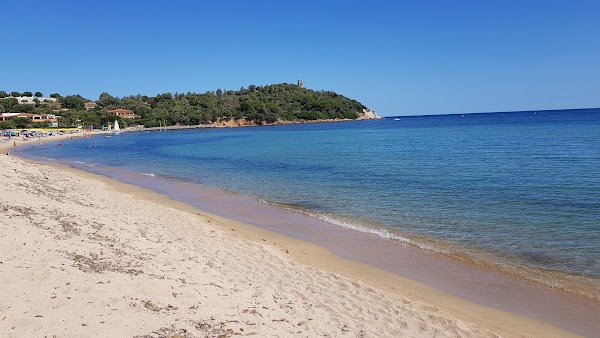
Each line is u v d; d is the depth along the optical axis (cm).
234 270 1006
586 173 2662
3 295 600
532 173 2758
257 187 2516
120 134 11981
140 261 934
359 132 10581
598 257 1184
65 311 585
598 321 840
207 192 2350
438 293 980
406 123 17488
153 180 2853
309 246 1329
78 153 5509
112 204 1734
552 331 802
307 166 3588
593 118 13400
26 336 499
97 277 758
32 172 2236
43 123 12150
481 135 7538
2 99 14788
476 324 817
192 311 687
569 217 1609
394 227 1545
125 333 551
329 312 805
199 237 1313
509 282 1038
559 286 1008
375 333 725
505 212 1720
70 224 1149
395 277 1077
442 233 1456
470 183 2450
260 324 680
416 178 2702
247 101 18138
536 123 11538
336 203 1992
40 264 757
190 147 6556
